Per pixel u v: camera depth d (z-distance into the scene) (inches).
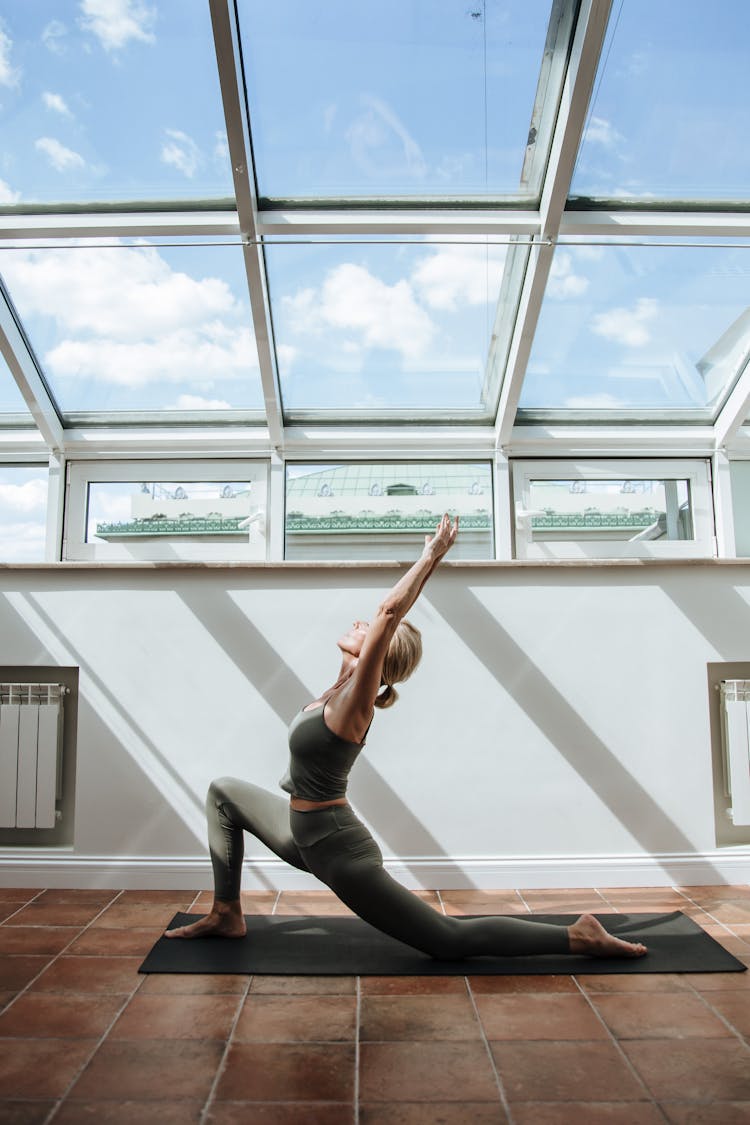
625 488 145.5
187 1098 59.8
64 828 121.9
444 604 118.0
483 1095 60.4
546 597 118.4
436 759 115.6
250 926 97.6
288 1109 58.5
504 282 124.6
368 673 77.3
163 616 118.0
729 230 113.9
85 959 87.0
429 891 112.7
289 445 143.7
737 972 83.4
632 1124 56.4
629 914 102.0
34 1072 63.4
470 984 80.8
